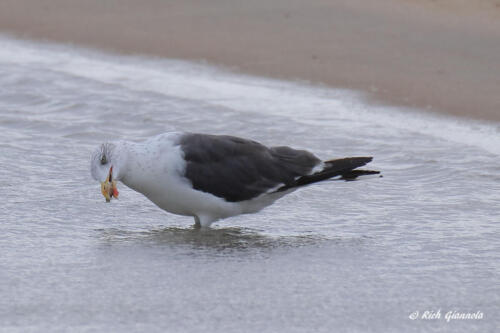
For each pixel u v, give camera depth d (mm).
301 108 16703
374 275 9742
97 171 10852
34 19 24281
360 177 11508
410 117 16203
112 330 8414
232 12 23281
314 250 10547
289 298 9148
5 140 14844
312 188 12742
